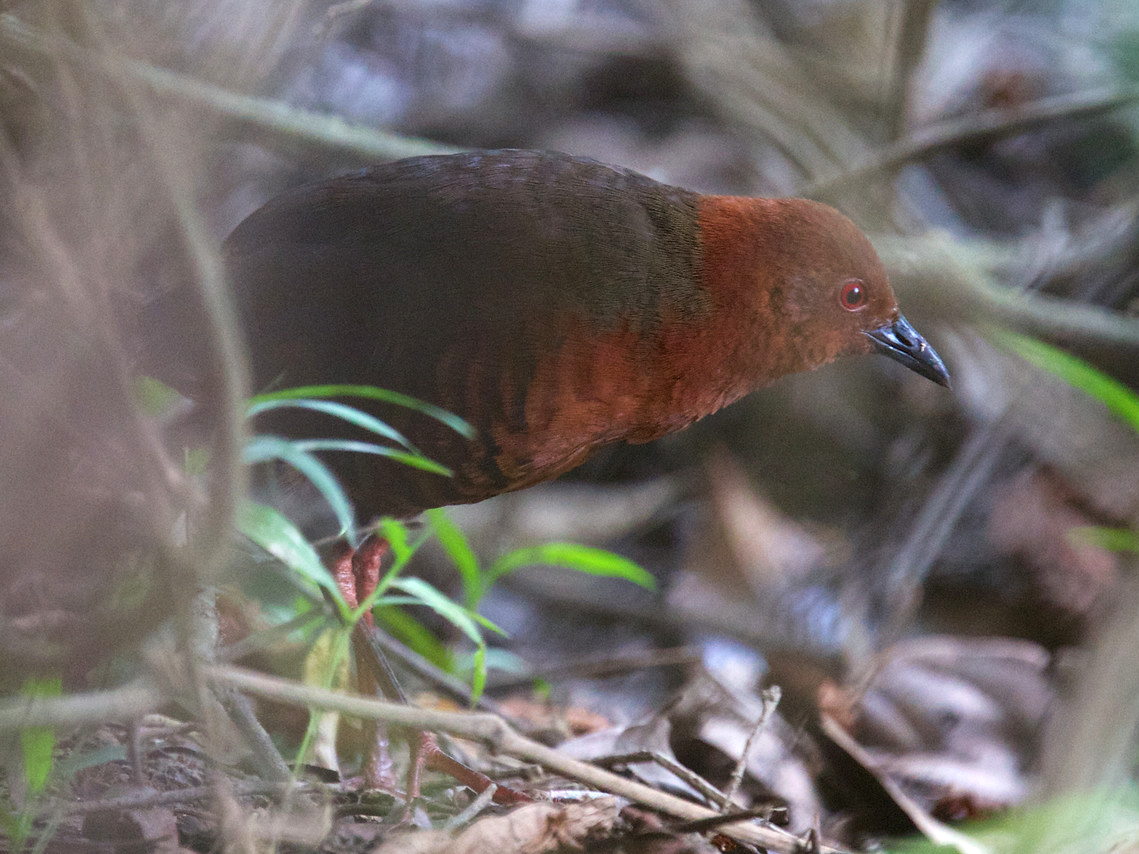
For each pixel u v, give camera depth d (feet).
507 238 24.99
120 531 22.76
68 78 15.84
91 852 19.57
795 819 27.02
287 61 36.47
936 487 40.91
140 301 24.62
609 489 44.75
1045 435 40.04
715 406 28.09
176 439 26.48
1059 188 50.93
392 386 25.04
